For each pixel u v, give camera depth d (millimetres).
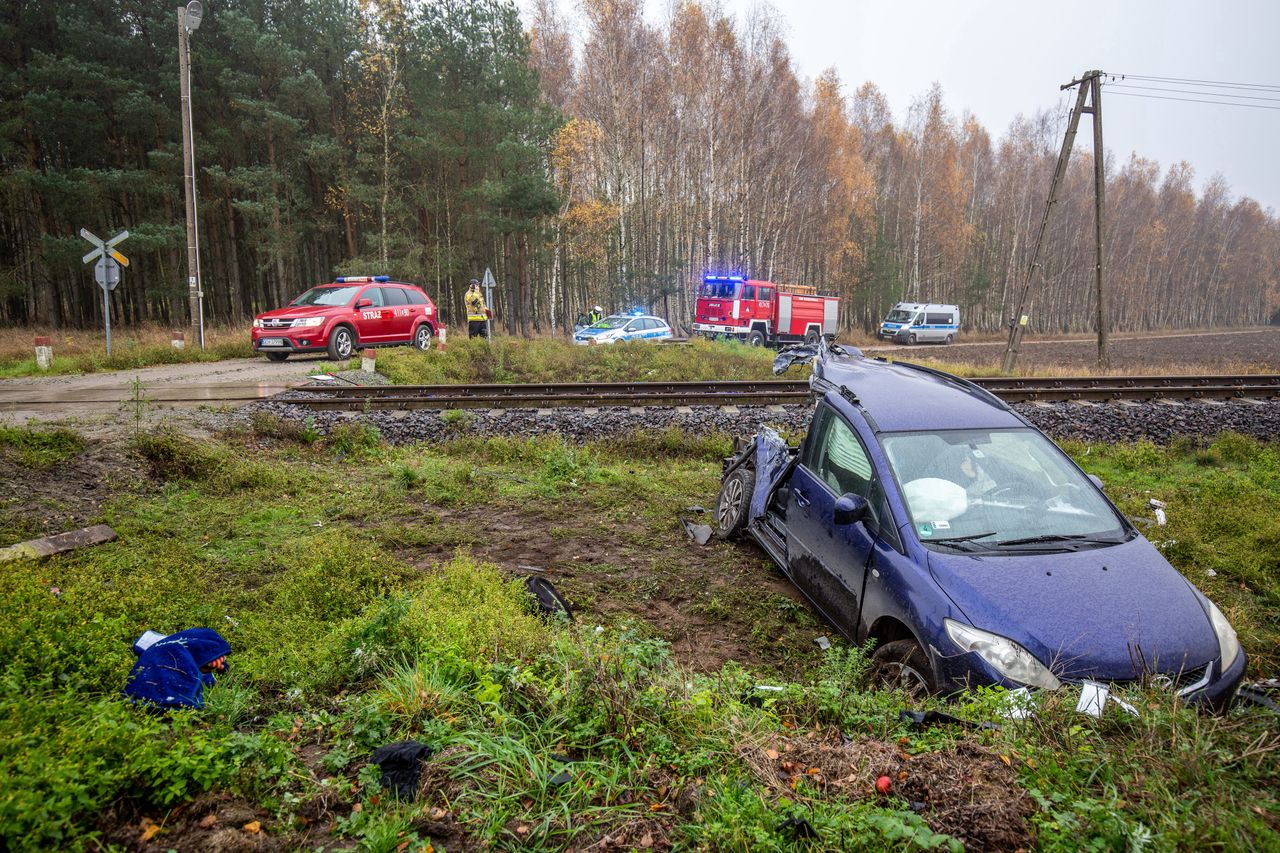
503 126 31250
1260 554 6469
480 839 2457
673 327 42062
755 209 42875
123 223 33719
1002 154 69438
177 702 3232
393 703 3289
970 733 3145
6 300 31953
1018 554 4262
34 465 7371
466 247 35969
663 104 39219
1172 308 93562
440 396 12656
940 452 4941
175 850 2318
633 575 6020
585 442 10719
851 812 2521
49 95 27500
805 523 5453
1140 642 3662
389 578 5238
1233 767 2816
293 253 32375
